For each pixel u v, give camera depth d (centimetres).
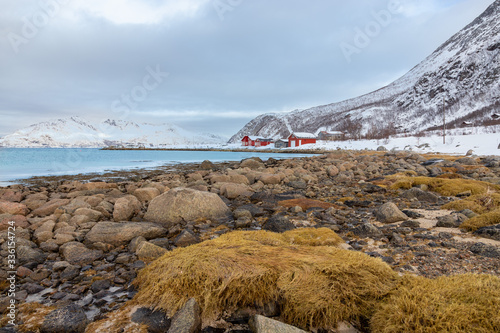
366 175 2325
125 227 803
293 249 530
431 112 18038
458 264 557
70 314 428
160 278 470
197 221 970
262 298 428
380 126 18500
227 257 482
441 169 2427
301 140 11331
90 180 2497
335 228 845
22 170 3466
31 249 697
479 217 774
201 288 432
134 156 6962
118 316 430
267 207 1177
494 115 13700
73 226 873
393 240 716
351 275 437
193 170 3366
